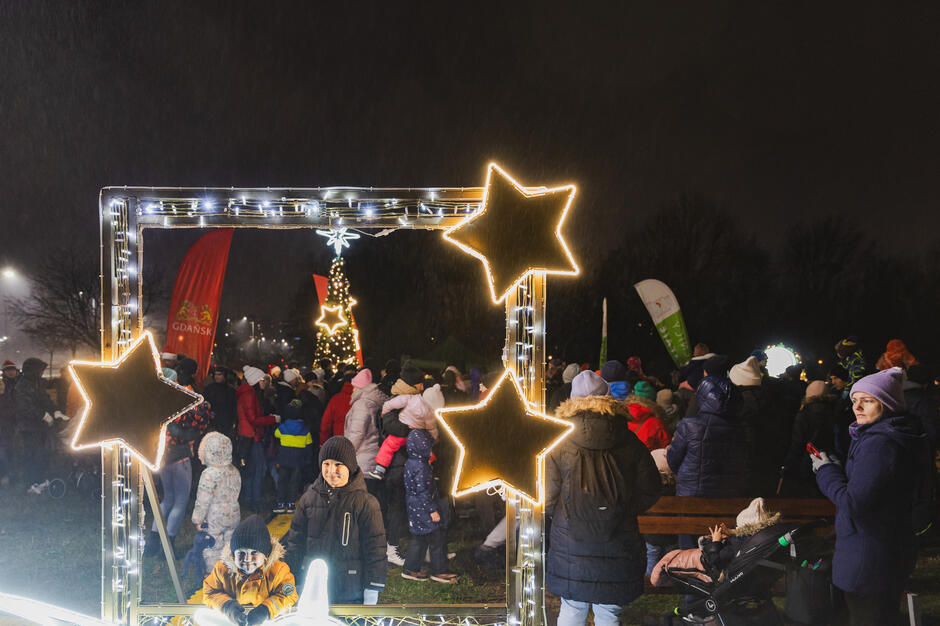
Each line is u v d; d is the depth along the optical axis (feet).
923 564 22.02
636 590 13.65
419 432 21.48
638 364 38.52
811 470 21.38
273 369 43.78
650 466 13.83
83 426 14.15
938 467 23.85
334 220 15.12
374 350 121.29
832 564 13.43
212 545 19.62
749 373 21.25
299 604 12.60
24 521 28.58
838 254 126.72
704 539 15.08
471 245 13.75
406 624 15.30
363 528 15.39
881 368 22.39
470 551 24.71
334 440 15.28
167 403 14.40
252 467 31.73
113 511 14.75
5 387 34.76
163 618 15.17
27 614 13.23
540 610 14.47
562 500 13.79
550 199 13.78
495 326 113.50
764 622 14.21
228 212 15.10
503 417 13.53
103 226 14.73
